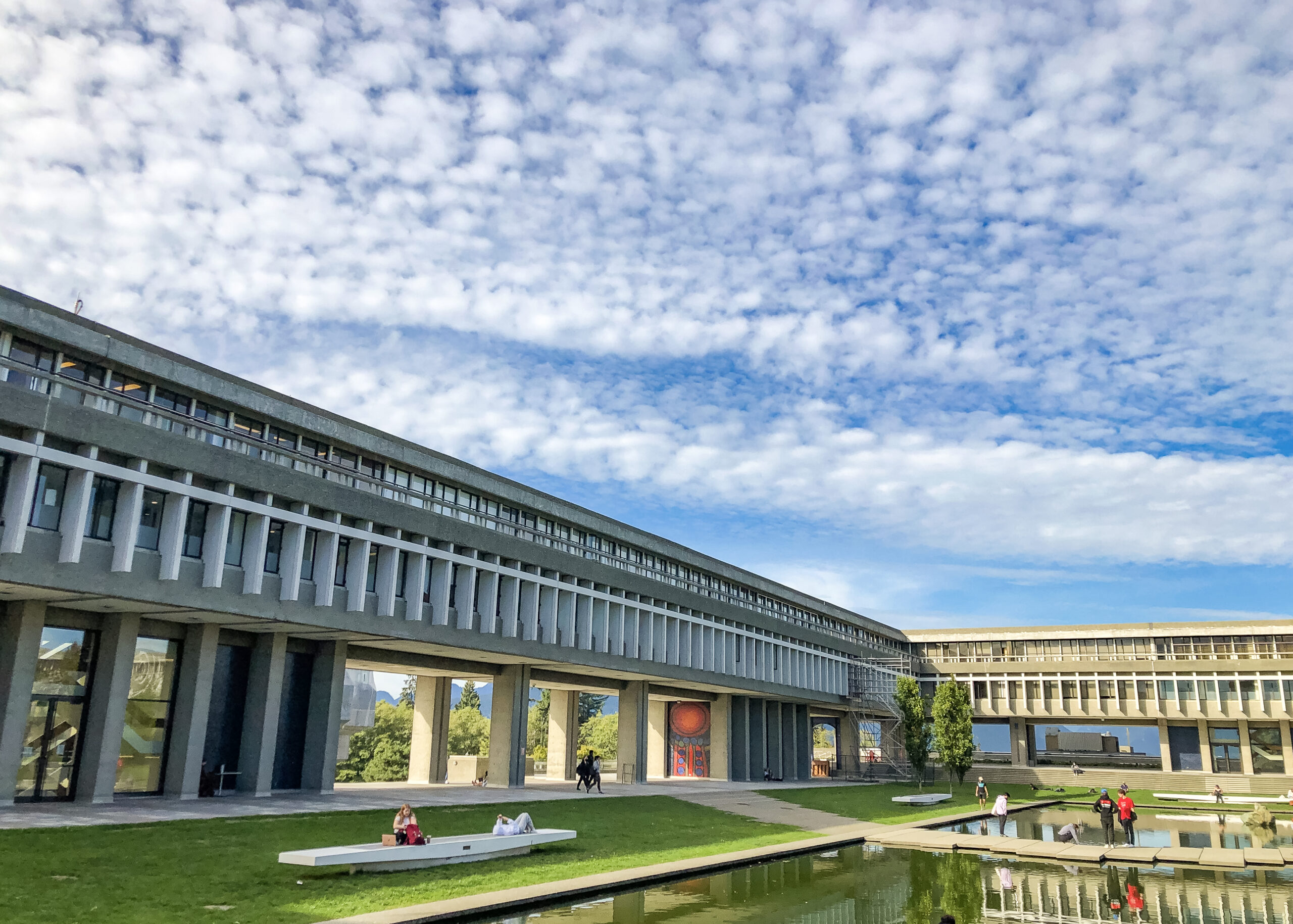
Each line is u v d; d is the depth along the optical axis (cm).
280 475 2969
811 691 6875
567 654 4322
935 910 1936
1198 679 7644
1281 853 2792
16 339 2369
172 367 2720
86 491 2423
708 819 3472
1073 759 8831
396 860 1950
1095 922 1859
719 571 5919
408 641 3522
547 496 4375
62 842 1898
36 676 2622
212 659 3038
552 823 2961
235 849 2022
